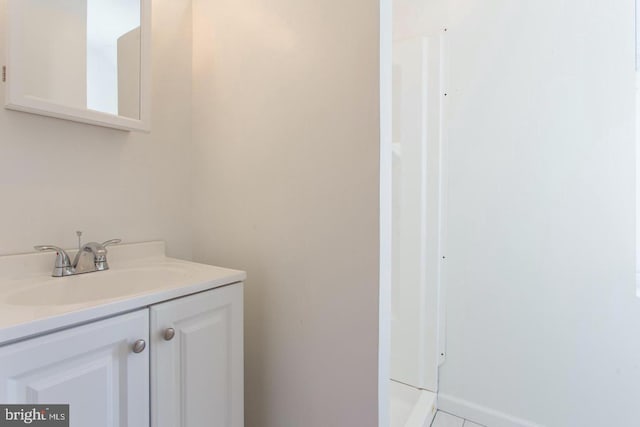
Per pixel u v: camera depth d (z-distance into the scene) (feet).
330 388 3.10
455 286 5.18
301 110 3.27
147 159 3.92
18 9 2.76
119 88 3.45
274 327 3.53
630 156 4.02
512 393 4.79
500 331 4.86
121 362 2.23
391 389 5.40
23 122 2.92
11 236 2.86
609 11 4.10
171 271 3.28
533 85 4.57
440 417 5.15
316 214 3.18
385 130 2.87
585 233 4.28
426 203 5.33
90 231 3.40
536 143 4.56
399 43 5.47
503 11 4.75
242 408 3.15
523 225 4.67
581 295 4.33
